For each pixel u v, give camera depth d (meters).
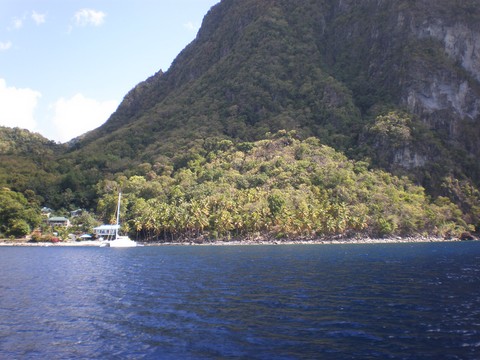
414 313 35.12
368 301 40.03
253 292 45.28
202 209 150.00
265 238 147.62
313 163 181.75
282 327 31.16
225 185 169.38
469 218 180.75
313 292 44.91
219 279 55.62
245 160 193.38
